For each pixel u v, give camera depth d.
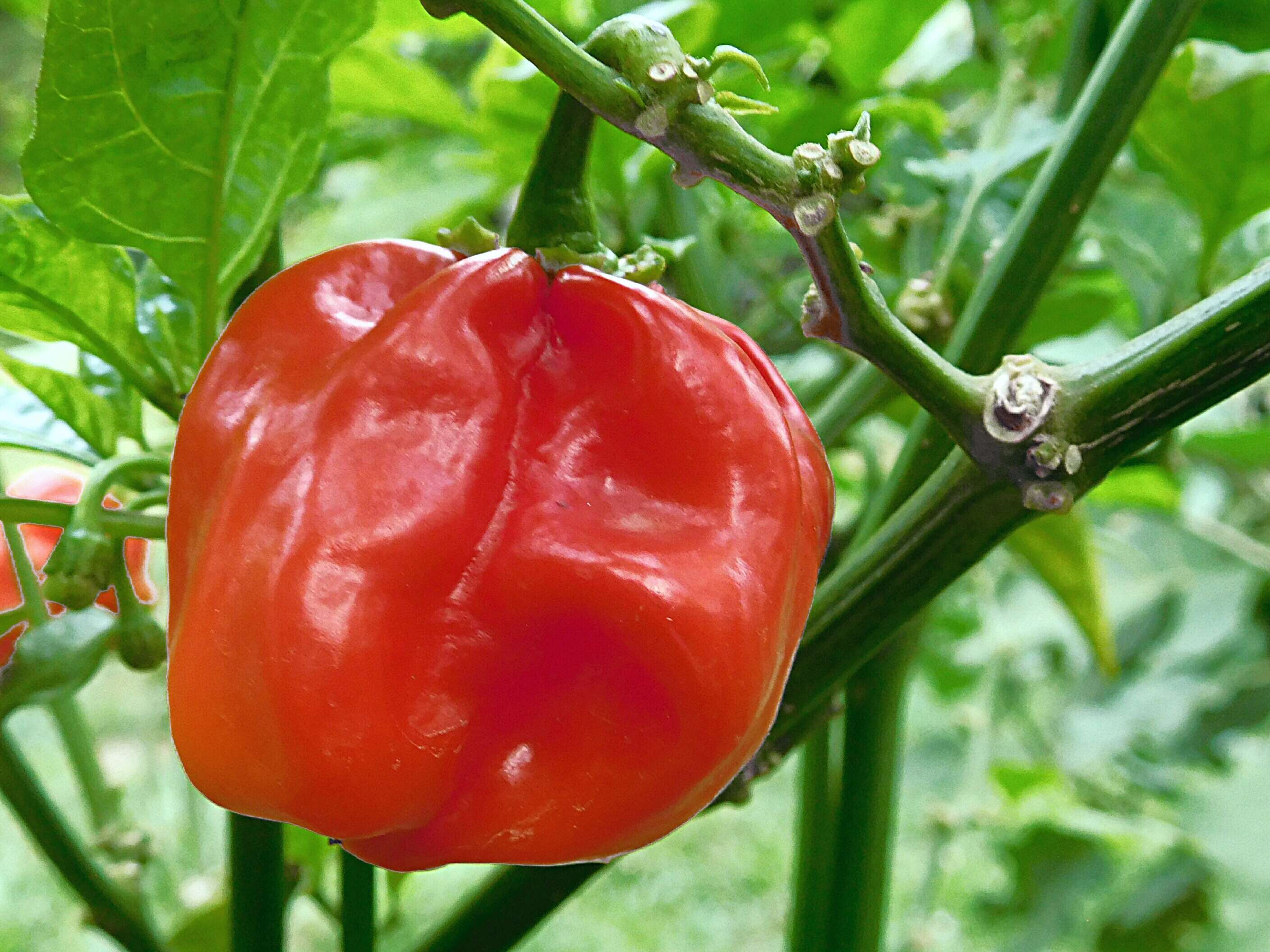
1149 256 0.27
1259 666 0.48
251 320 0.17
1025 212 0.21
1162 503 0.38
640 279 0.18
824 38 0.32
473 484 0.16
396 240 0.18
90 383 0.21
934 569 0.19
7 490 0.23
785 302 0.31
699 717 0.16
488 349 0.17
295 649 0.16
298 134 0.19
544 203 0.18
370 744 0.16
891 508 0.22
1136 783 0.52
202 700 0.16
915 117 0.28
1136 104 0.21
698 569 0.16
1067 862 0.50
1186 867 0.48
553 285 0.17
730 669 0.16
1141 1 0.21
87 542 0.18
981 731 0.47
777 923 0.90
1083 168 0.21
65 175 0.18
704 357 0.17
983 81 0.33
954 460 0.19
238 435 0.16
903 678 0.24
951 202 0.26
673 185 0.27
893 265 0.30
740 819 1.02
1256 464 0.40
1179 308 0.26
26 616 0.20
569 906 0.91
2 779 0.21
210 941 0.27
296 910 0.74
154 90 0.18
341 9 0.18
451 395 0.16
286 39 0.18
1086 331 0.28
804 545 0.17
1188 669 0.48
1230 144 0.24
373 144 0.38
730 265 0.34
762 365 0.18
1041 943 0.49
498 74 0.25
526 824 0.17
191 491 0.17
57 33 0.17
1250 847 0.37
